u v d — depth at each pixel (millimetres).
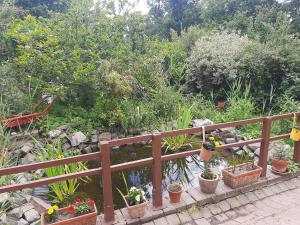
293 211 2758
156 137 2605
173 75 7891
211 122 5793
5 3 8352
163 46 8203
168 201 2896
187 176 4230
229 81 7109
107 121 5797
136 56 7141
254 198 3014
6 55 7285
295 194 3084
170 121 5926
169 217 2707
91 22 6824
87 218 2430
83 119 5844
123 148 5445
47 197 3621
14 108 5555
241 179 3059
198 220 2666
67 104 6398
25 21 6359
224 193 2998
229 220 2662
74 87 6109
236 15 12391
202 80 7520
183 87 7258
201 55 7535
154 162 2666
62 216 2436
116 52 6551
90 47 6465
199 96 7270
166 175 4285
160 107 6254
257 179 3219
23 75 5969
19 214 2963
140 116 5785
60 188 3369
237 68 6742
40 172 4156
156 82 6754
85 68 5816
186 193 3037
